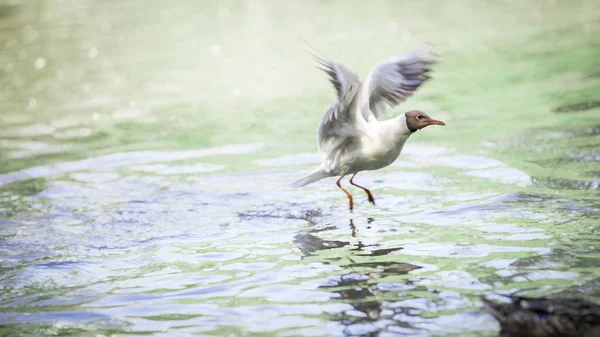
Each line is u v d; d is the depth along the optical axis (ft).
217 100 63.93
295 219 38.50
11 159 51.49
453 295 28.27
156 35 91.45
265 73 71.36
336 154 37.88
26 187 45.50
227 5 108.47
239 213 39.81
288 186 43.55
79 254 35.32
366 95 35.29
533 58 69.26
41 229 38.65
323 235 35.91
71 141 55.26
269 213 39.58
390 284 29.73
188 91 67.41
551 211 36.32
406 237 34.76
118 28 97.30
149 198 42.60
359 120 35.81
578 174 41.09
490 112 54.95
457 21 88.02
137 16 103.96
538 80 62.13
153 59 79.92
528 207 37.09
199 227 38.11
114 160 50.16
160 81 71.36
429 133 51.85
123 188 44.57
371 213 38.50
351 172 38.58
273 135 53.52
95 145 53.93
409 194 40.81
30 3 117.19
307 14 98.37
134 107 63.72
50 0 118.83
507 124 51.70
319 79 68.18
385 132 36.73
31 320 28.45
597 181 39.75
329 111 35.22
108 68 77.82
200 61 77.71
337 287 29.86
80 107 64.69
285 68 72.49
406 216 37.63
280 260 33.17
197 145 52.54
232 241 35.96
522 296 27.58
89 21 102.94
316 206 40.24
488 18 88.99
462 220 36.29
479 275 29.86
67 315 28.76
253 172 46.24
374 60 69.82
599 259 30.53
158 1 114.93
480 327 25.58
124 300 29.96
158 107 63.10
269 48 80.64
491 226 35.14
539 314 25.22
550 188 39.42
